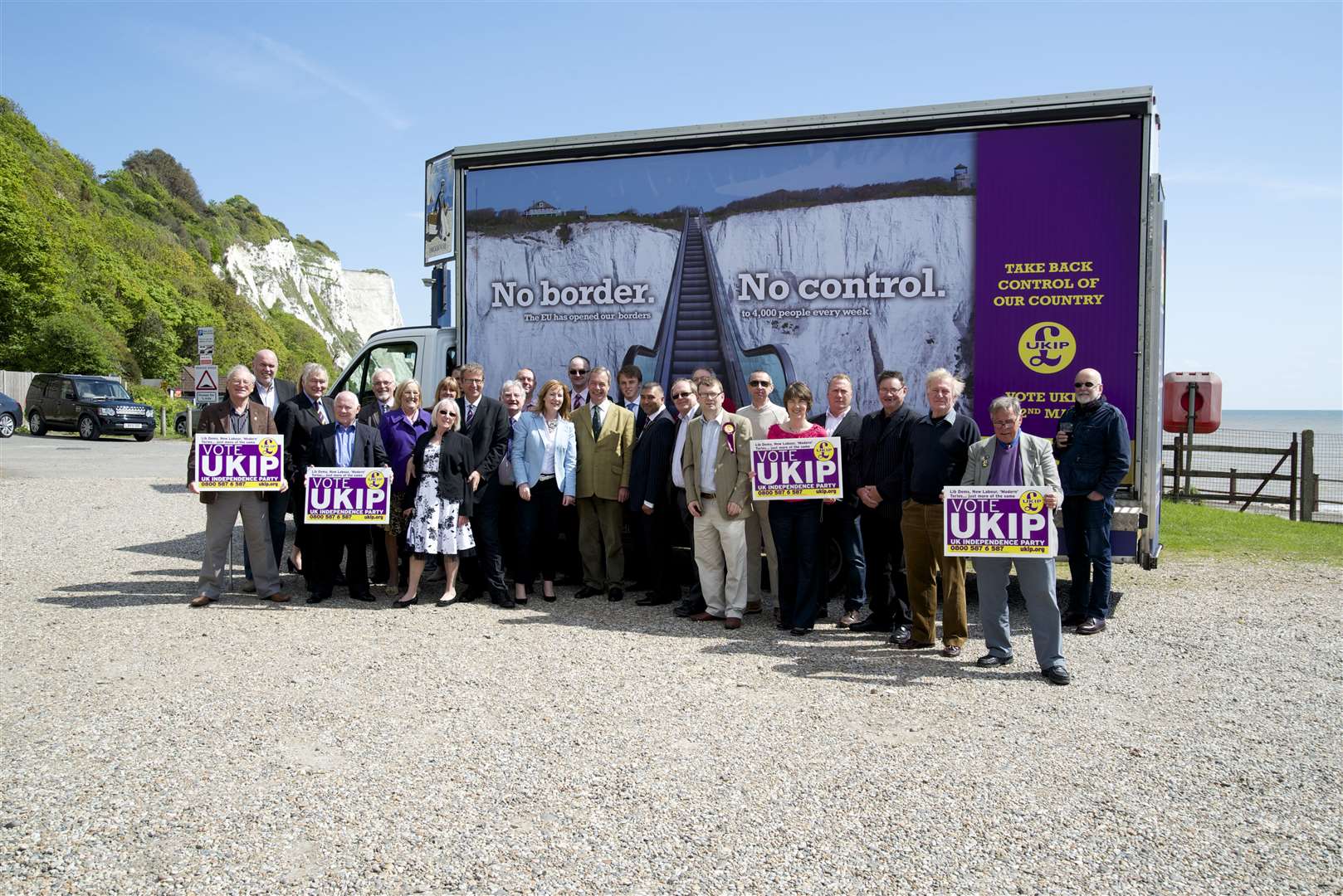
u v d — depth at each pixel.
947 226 7.00
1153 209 6.57
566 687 5.07
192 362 54.81
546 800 3.62
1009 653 5.66
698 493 6.72
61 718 4.49
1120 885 3.01
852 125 7.16
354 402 7.23
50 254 42.72
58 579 7.92
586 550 7.65
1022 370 6.86
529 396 7.86
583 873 3.06
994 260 6.89
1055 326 6.79
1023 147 6.82
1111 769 3.98
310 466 7.05
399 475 7.59
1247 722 4.61
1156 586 8.19
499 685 5.09
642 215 7.78
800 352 7.38
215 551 7.04
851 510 6.61
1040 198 6.79
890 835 3.34
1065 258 6.75
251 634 6.18
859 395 7.24
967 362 6.98
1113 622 6.80
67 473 16.92
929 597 6.02
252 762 3.96
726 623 6.59
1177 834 3.38
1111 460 6.35
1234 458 25.20
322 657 5.63
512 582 8.27
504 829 3.37
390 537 7.82
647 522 7.30
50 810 3.48
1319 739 4.36
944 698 4.97
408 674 5.29
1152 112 6.56
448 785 3.75
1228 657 5.84
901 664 5.67
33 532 10.43
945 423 5.90
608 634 6.34
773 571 7.09
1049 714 4.71
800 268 7.36
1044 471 5.52
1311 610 7.22
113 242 60.09
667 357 7.73
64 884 2.95
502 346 8.23
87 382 27.62
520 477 7.25
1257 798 3.70
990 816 3.51
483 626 6.54
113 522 11.30
